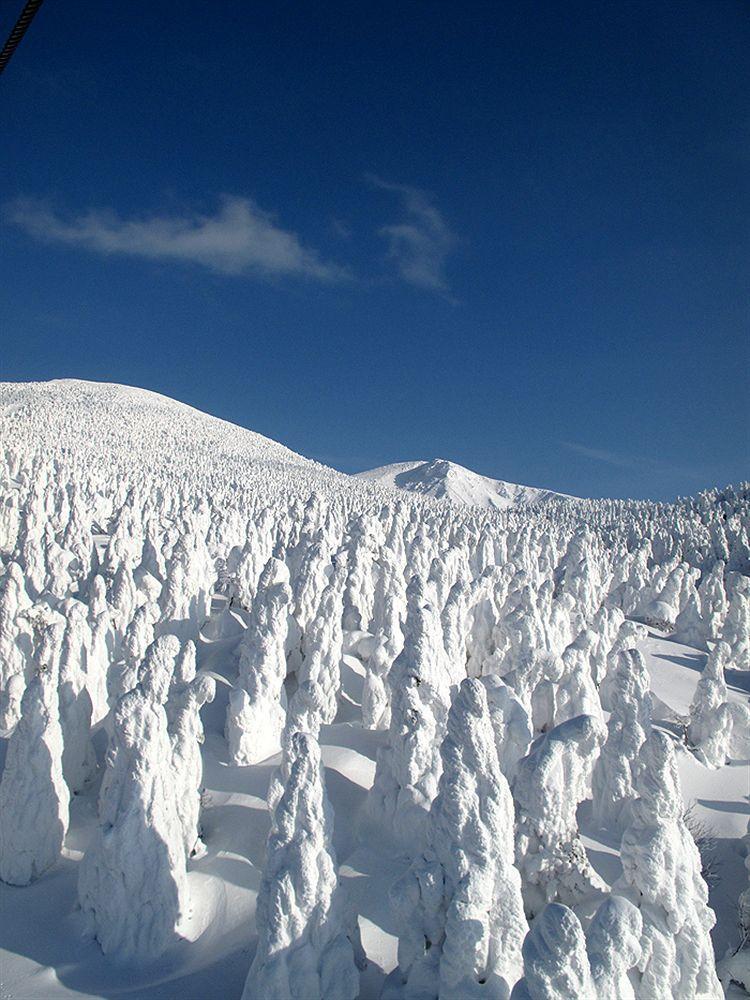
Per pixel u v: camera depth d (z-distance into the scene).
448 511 185.50
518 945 17.41
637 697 31.91
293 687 42.44
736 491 190.25
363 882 23.97
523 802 23.23
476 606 49.25
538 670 37.16
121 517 81.12
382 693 35.56
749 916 26.58
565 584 70.69
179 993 20.23
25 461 136.38
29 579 56.50
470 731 18.53
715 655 43.06
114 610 46.91
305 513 100.31
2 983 20.83
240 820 28.28
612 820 30.61
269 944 17.06
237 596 55.19
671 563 84.88
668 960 17.61
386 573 49.56
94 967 21.39
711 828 34.91
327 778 30.50
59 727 26.94
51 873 26.11
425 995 17.48
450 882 17.62
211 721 37.34
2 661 38.44
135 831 22.16
